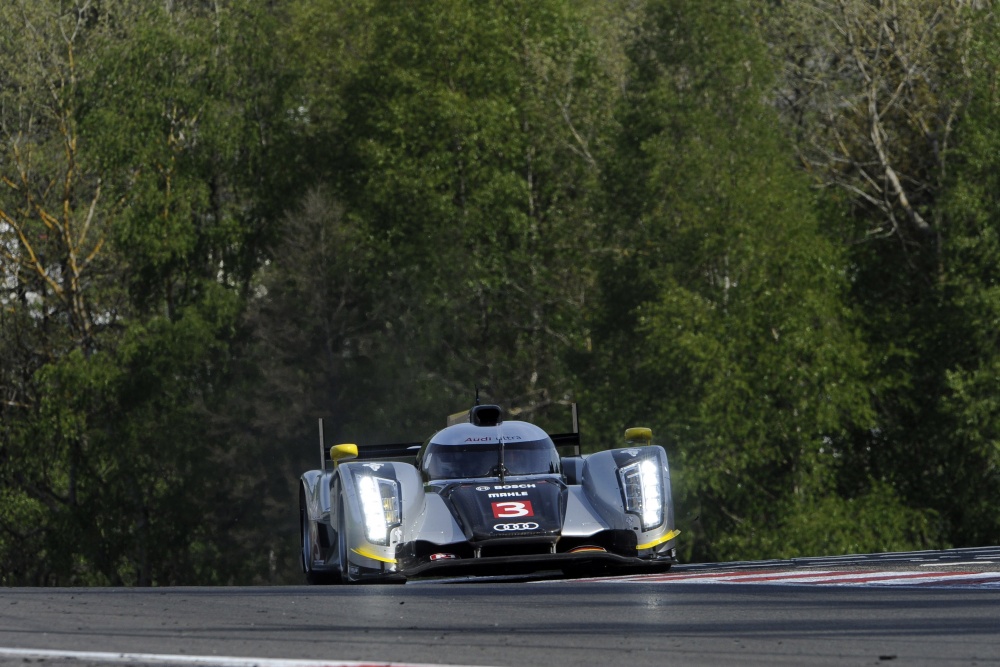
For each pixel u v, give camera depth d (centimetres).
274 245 13662
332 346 12525
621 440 10525
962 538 10669
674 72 11206
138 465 12450
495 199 12156
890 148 12275
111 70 13075
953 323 10369
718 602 2155
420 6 12938
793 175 10719
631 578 2822
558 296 12262
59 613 2200
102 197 14025
